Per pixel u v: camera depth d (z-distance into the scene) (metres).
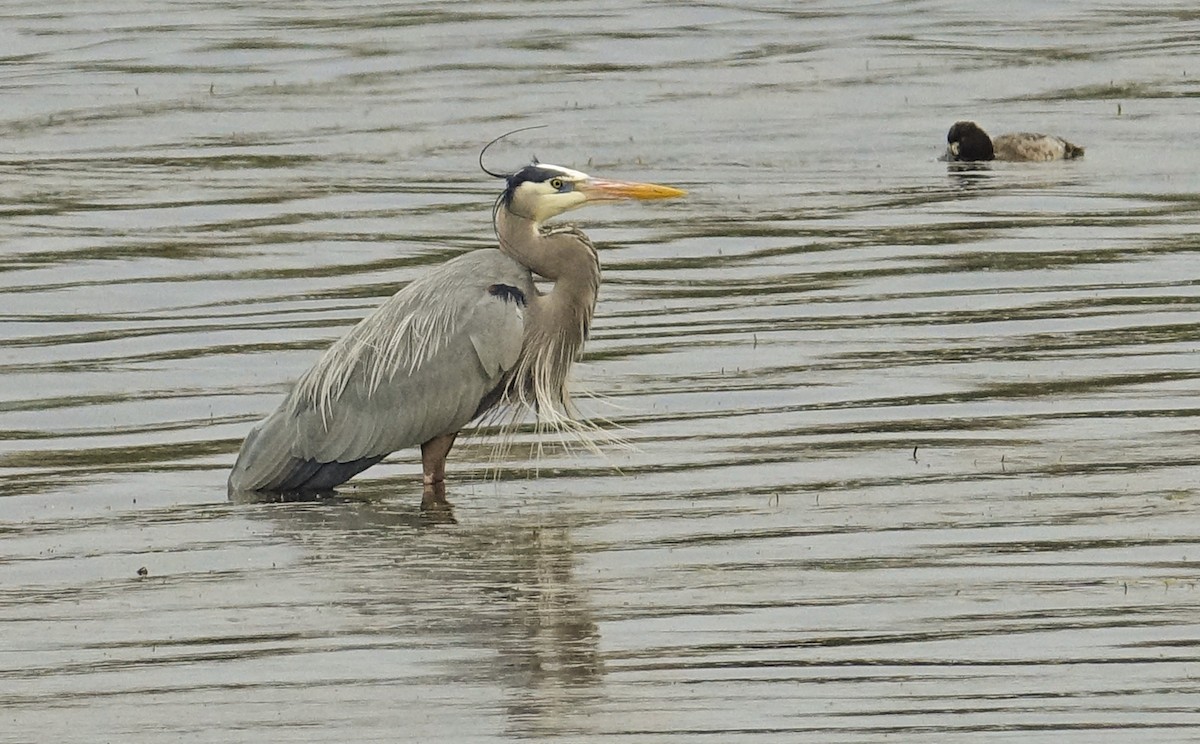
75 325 19.75
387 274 21.88
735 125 31.41
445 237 23.88
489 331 14.70
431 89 34.88
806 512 13.45
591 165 28.52
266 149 30.03
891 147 29.81
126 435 16.05
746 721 9.88
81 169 28.61
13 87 35.50
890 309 19.67
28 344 18.95
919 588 11.80
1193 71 35.62
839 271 21.56
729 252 22.77
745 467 14.61
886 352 17.92
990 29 40.94
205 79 36.19
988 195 25.97
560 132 30.92
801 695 10.20
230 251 23.11
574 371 17.53
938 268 21.55
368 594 12.05
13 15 44.38
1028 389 16.52
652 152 29.38
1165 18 41.97
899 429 15.45
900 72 36.12
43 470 15.12
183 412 16.67
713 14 43.19
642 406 16.44
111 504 14.29
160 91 35.03
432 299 14.91
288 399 15.04
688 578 12.15
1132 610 11.30
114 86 35.59
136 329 19.52
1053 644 10.81
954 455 14.70
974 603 11.51
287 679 10.60
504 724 9.91
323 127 31.77
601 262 22.33
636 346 18.45
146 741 9.78
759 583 12.00
